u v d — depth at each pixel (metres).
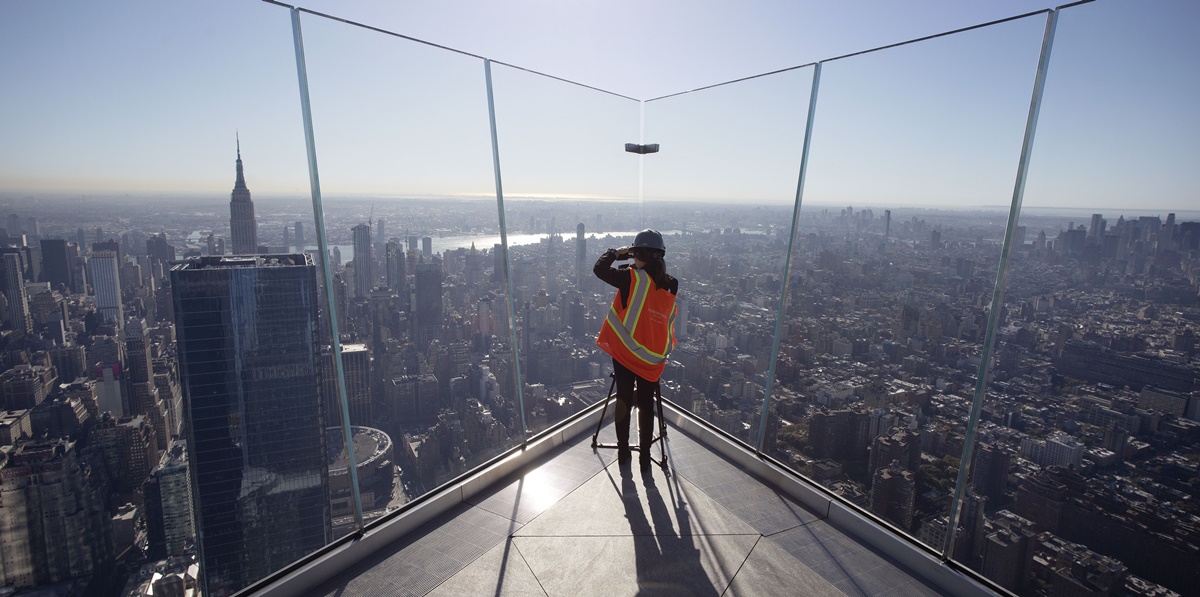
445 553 2.57
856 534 2.76
